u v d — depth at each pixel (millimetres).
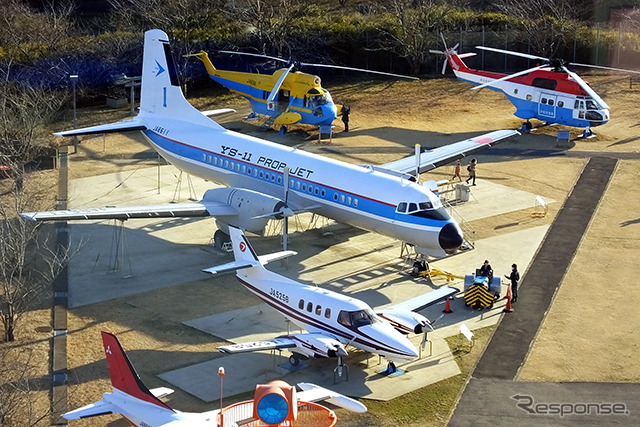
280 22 90125
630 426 31203
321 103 69062
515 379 34625
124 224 52844
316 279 44438
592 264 46375
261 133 72812
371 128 74000
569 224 52281
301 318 35938
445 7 96750
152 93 56375
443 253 42438
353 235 51125
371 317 34312
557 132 72250
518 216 53781
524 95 71188
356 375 34875
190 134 53938
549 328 39094
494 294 42156
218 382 34156
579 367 35594
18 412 30516
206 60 76750
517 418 31781
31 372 34781
